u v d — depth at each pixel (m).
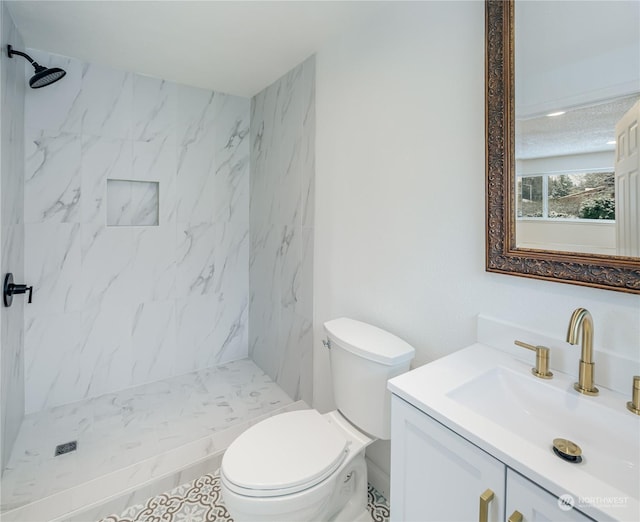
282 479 1.12
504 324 1.14
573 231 0.96
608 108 0.89
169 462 1.74
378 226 1.61
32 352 2.12
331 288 1.94
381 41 1.56
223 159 2.75
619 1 0.87
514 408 1.00
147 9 1.61
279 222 2.45
